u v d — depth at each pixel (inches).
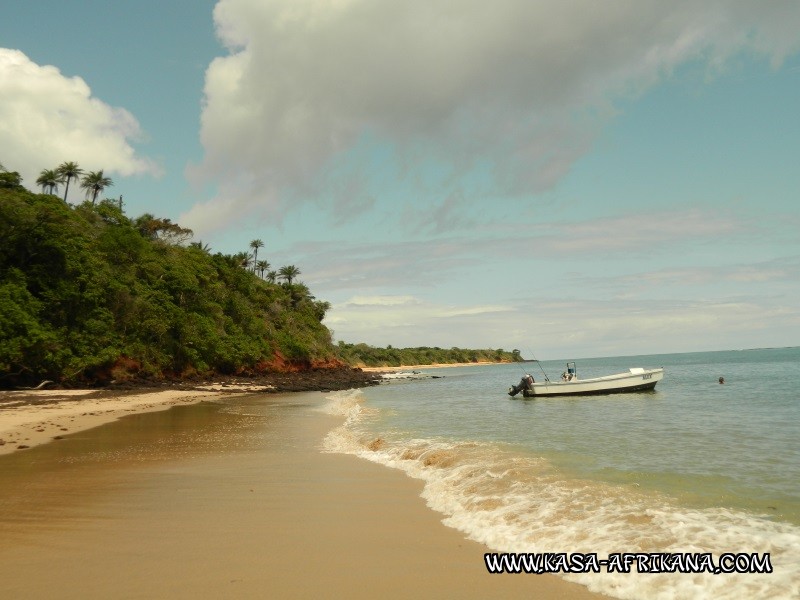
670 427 700.7
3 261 1514.5
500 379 2765.7
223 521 288.8
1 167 1736.0
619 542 244.2
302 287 3644.2
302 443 599.5
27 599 186.5
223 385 1940.2
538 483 369.1
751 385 1561.3
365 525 281.9
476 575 211.9
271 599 187.9
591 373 3326.8
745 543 241.3
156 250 2335.1
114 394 1434.5
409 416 924.6
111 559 228.2
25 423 776.3
